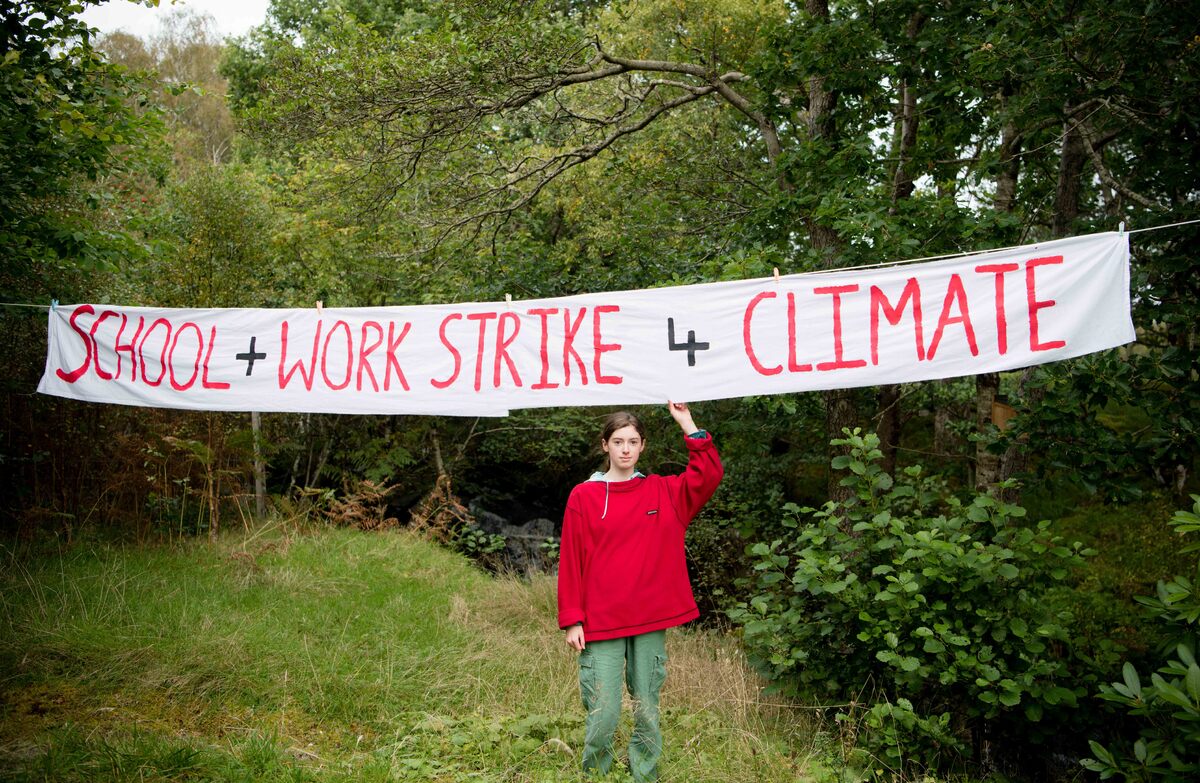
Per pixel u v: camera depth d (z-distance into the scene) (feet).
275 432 34.60
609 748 11.38
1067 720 15.01
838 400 27.27
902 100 30.86
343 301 35.76
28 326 23.58
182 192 30.60
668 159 33.06
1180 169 20.52
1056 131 27.48
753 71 26.61
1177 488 36.65
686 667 17.47
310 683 14.40
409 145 29.89
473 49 26.13
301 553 23.58
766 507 35.45
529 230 39.63
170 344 15.55
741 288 13.87
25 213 19.81
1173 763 10.25
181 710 13.10
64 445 23.25
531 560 35.50
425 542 28.94
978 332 13.08
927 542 14.44
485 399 14.53
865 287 13.51
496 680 15.75
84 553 20.13
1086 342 12.70
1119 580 30.50
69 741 11.23
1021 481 20.68
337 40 27.43
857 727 14.40
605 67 29.89
